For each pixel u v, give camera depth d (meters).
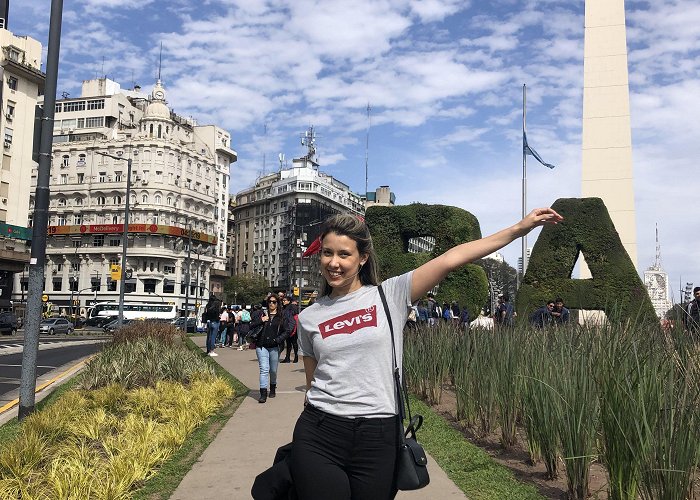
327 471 2.74
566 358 5.96
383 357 2.82
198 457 6.42
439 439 7.08
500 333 8.66
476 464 5.92
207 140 115.44
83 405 8.76
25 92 60.59
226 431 7.79
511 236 2.77
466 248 2.81
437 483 5.28
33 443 6.07
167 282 97.69
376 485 2.76
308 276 107.56
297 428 2.87
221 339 28.66
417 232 21.39
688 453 3.87
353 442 2.76
